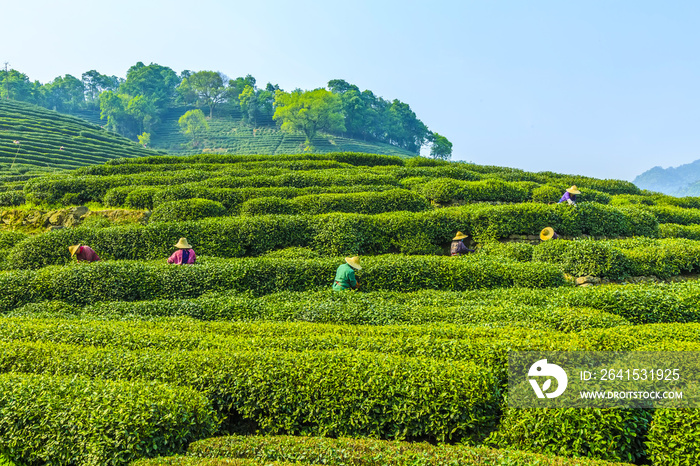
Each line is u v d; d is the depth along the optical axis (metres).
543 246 19.73
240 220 23.05
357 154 42.72
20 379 9.21
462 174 35.31
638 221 24.91
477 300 14.84
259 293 17.23
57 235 21.61
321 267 17.61
